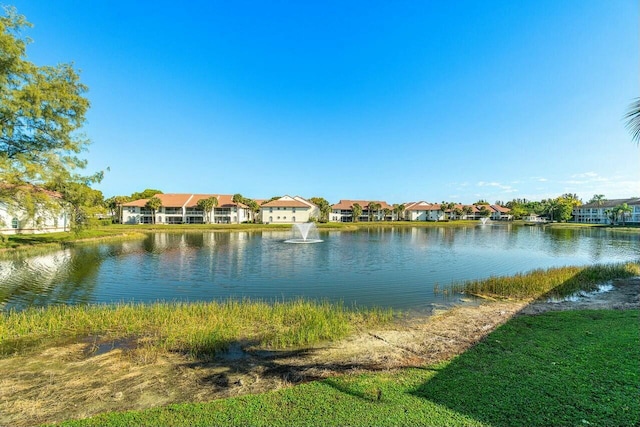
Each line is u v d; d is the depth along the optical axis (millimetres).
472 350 7207
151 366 7066
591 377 5391
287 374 6559
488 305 12672
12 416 5121
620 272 18047
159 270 20812
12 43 16938
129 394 5828
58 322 9859
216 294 15102
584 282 15766
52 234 38406
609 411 4398
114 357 7578
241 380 6312
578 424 4184
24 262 23062
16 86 17969
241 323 9961
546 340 7516
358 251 31062
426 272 20656
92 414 5152
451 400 4949
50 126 20016
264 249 32188
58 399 5672
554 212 109000
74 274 19328
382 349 7887
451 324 10023
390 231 62938
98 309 11344
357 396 5242
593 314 10047
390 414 4637
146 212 80938
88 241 36219
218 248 32844
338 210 109062
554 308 11617
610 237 50906
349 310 12156
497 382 5457
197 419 4742
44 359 7496
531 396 4914
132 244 35531
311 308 11422
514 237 50062
